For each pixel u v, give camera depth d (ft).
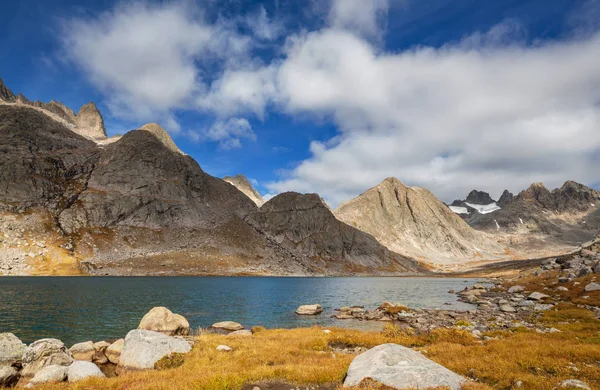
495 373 51.70
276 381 53.83
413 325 131.44
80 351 79.77
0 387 55.98
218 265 557.33
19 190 540.52
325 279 541.34
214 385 48.39
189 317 154.10
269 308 190.19
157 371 59.36
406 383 43.57
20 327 117.19
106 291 232.73
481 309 171.42
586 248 290.97
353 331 110.42
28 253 411.13
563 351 62.44
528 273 384.47
